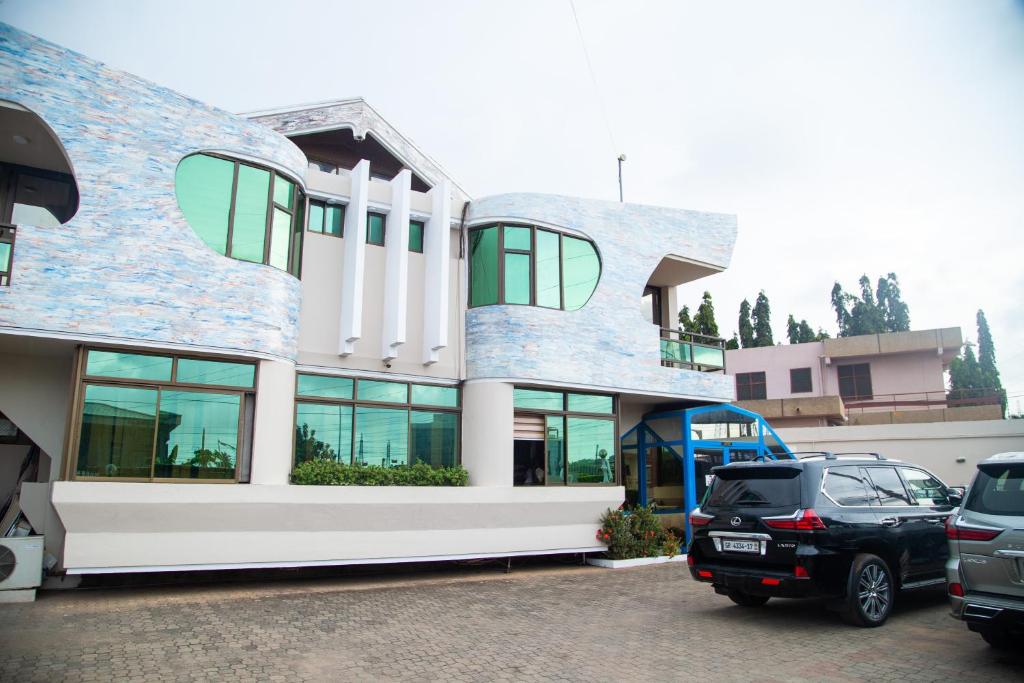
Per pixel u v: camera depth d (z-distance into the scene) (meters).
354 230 13.02
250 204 11.73
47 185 12.62
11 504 11.59
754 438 19.70
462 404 14.22
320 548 11.52
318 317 12.90
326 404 12.70
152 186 10.77
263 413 11.45
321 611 9.41
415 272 14.12
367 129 15.71
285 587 11.27
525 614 9.41
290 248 12.40
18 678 6.16
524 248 14.51
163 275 10.68
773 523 8.16
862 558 8.25
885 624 8.44
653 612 9.50
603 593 11.09
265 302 11.55
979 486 7.00
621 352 15.45
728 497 8.95
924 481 9.82
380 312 13.56
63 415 11.36
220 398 11.23
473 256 14.68
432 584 11.91
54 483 9.67
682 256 17.06
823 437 25.52
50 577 10.49
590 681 6.44
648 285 19.48
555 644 7.76
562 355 14.41
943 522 9.38
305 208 12.96
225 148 11.53
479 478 13.61
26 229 9.89
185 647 7.38
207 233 11.24
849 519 8.24
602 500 14.73
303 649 7.44
